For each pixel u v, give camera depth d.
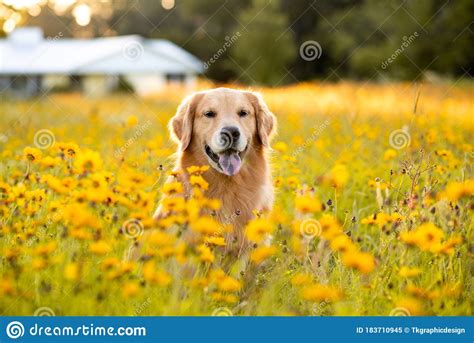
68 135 13.57
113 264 4.27
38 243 5.36
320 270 4.84
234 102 6.66
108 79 54.69
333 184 5.59
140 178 5.44
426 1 37.44
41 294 4.74
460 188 5.13
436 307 4.83
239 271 5.62
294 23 48.88
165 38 62.97
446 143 9.95
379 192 5.76
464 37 35.97
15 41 59.38
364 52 39.03
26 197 5.30
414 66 36.56
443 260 5.20
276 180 7.46
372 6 42.78
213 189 6.47
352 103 17.03
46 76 55.09
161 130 14.75
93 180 5.06
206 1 57.53
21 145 10.74
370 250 6.00
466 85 24.47
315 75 46.66
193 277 4.99
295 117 14.91
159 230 4.77
